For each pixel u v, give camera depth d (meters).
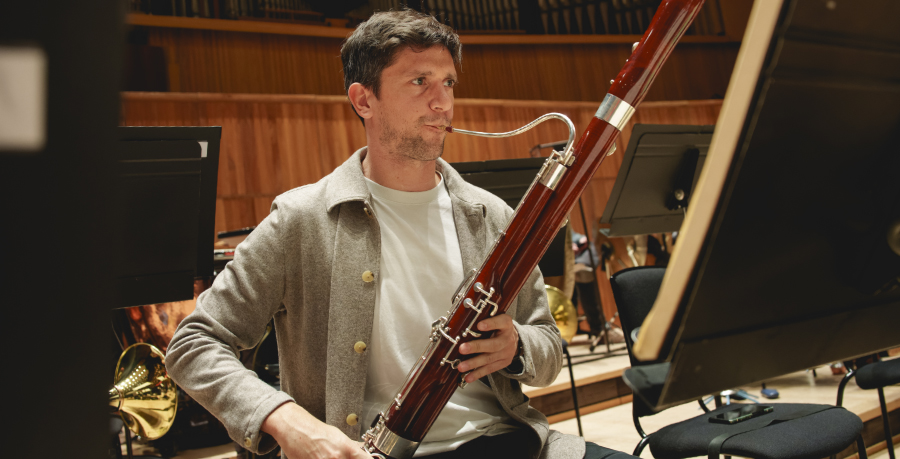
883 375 1.82
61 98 0.25
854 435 1.37
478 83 6.36
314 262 1.19
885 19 0.57
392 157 1.26
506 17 6.51
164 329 2.39
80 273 0.26
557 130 5.80
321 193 1.25
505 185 2.26
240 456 1.93
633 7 6.88
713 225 0.52
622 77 1.04
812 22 0.53
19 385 0.25
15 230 0.25
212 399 1.05
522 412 1.23
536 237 1.06
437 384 1.05
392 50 1.19
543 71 6.63
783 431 1.33
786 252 0.64
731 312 0.62
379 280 1.21
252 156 4.53
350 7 5.72
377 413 1.15
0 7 0.24
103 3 0.25
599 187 5.85
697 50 7.06
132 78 4.66
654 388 0.60
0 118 0.24
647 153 2.47
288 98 4.68
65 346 0.26
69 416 0.26
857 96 0.60
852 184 0.65
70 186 0.25
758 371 0.64
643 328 0.56
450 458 1.13
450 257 1.26
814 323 0.68
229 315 1.14
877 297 0.72
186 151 1.38
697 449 1.35
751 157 0.57
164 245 1.39
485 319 1.05
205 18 5.11
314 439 0.97
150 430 1.54
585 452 1.16
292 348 1.22
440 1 6.20
